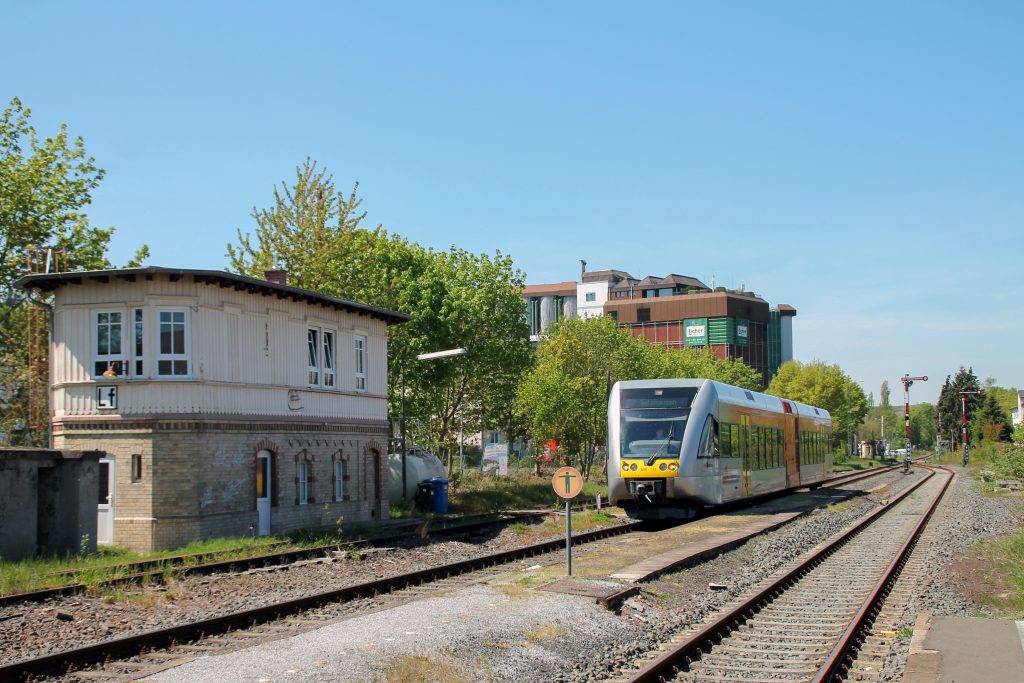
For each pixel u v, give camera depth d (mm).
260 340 24953
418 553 21797
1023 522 28703
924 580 17828
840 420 105625
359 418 29297
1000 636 12133
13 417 30609
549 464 55406
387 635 11758
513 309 42375
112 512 22469
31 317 29672
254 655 10750
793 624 13914
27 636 12148
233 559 19250
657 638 12781
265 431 24766
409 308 38156
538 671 10828
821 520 29297
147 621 13398
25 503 19438
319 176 37781
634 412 28750
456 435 44188
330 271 36688
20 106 33219
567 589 15297
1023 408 127188
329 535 24328
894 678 10648
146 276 22672
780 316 155125
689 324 131750
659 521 31156
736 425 31391
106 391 22828
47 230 33000
